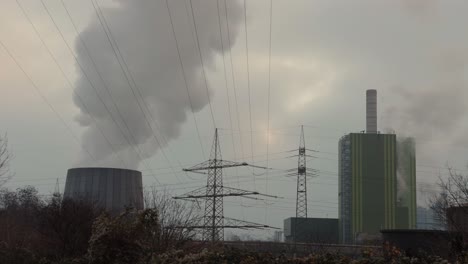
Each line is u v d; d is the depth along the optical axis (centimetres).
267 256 1442
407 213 10031
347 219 10012
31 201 5481
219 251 1519
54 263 1886
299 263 1409
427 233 2228
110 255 1527
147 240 1695
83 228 3419
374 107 11112
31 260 1894
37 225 3669
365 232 9169
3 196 5616
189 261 1503
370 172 10181
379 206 10019
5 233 2772
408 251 1524
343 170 10412
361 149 10244
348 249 2570
